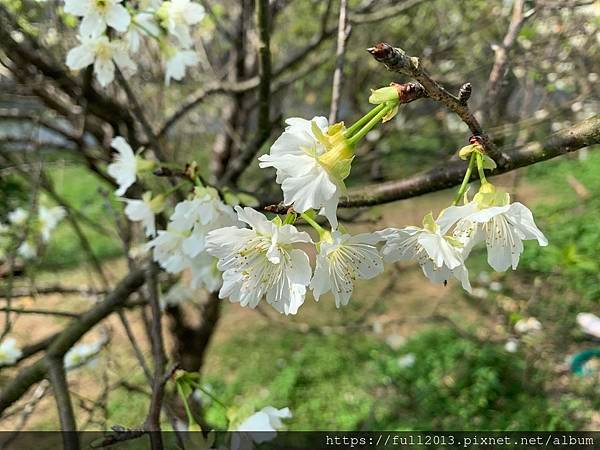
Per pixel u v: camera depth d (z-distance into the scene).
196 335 3.46
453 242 1.00
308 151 0.96
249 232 1.03
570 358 3.81
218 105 4.15
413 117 3.91
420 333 4.98
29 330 5.26
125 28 1.55
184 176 1.50
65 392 1.67
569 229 5.09
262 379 4.96
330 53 3.51
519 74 3.02
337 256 1.02
